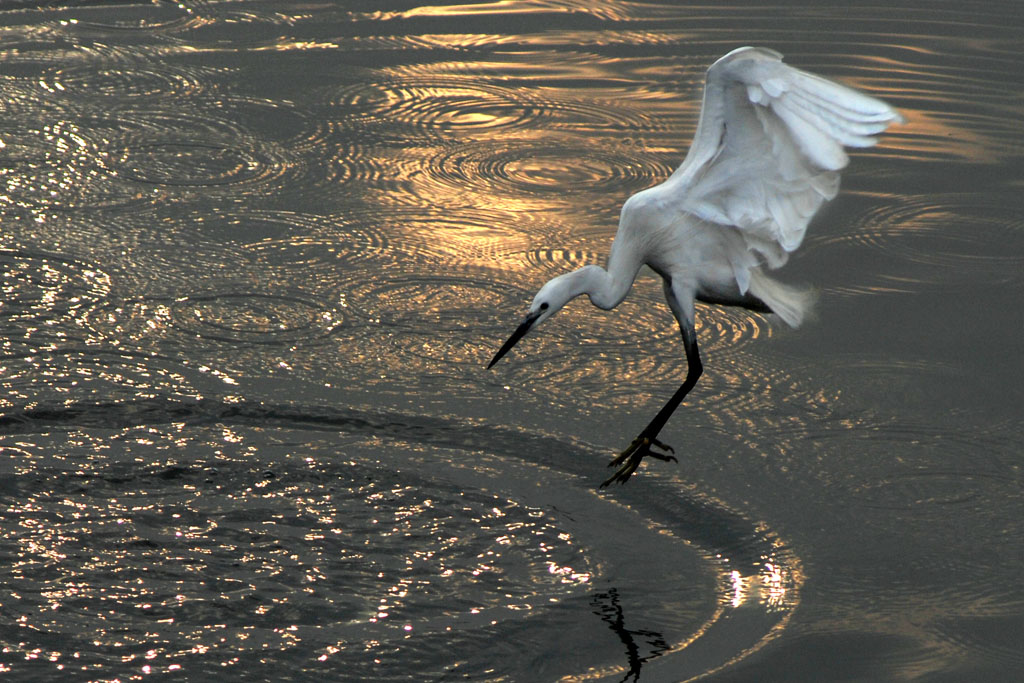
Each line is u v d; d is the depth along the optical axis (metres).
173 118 16.09
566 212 13.97
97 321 11.39
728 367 11.09
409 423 10.02
